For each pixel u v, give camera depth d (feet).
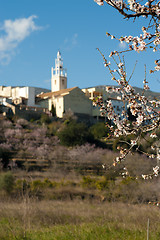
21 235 35.22
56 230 42.06
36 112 299.17
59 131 238.48
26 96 323.98
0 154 175.42
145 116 22.49
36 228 43.24
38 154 199.21
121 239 33.76
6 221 45.96
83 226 45.14
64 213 61.26
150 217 47.39
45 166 176.96
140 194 77.46
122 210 62.80
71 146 219.00
